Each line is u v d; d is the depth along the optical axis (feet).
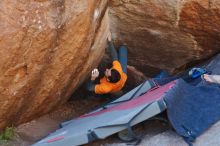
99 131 15.98
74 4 15.79
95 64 20.75
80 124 17.79
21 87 16.12
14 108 16.74
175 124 15.96
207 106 17.20
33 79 16.35
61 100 19.72
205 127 16.29
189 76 20.59
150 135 16.74
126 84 23.27
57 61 16.74
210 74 20.21
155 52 21.18
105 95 22.71
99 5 17.65
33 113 18.24
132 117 15.93
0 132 17.26
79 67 18.47
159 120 17.10
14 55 15.05
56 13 15.47
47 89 17.43
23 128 18.04
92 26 17.54
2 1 14.21
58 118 20.03
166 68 21.88
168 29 19.79
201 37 19.95
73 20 16.06
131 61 22.02
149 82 20.54
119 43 21.16
